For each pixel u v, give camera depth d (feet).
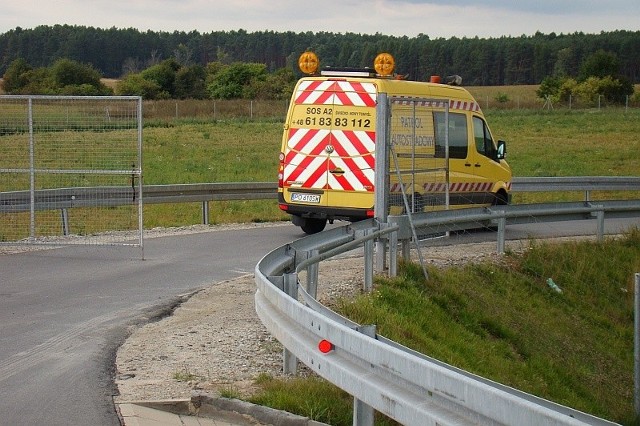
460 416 17.72
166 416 26.04
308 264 33.06
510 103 295.07
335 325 22.08
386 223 47.16
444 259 56.85
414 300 44.83
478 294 51.62
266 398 26.50
